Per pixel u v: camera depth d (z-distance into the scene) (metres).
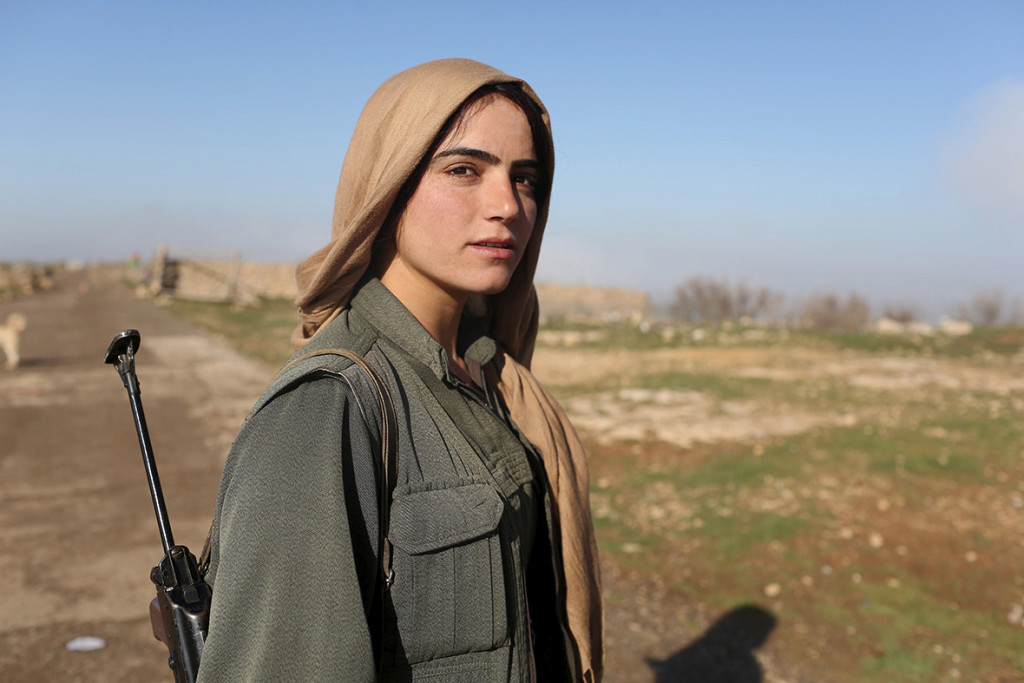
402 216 0.95
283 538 0.70
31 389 10.80
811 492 5.59
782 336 18.77
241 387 11.32
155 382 11.59
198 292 35.78
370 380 0.83
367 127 0.96
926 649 3.54
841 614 3.88
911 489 5.59
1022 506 5.25
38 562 4.55
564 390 10.62
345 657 0.68
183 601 0.88
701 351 15.88
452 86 0.90
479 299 1.31
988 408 8.77
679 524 5.10
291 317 24.19
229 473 0.78
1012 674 3.35
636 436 7.57
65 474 6.47
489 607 0.82
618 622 3.82
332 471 0.73
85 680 3.27
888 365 13.42
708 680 3.30
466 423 0.93
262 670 0.68
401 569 0.78
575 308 35.25
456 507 0.83
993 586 4.16
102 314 24.61
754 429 7.79
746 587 4.19
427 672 0.79
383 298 0.96
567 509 1.12
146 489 6.02
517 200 0.96
